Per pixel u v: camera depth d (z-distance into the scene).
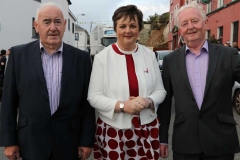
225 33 17.03
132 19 2.39
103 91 2.48
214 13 18.89
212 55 2.40
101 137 2.52
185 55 2.50
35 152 2.32
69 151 2.44
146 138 2.46
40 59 2.37
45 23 2.35
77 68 2.47
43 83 2.32
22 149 2.38
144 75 2.48
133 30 2.42
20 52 2.42
